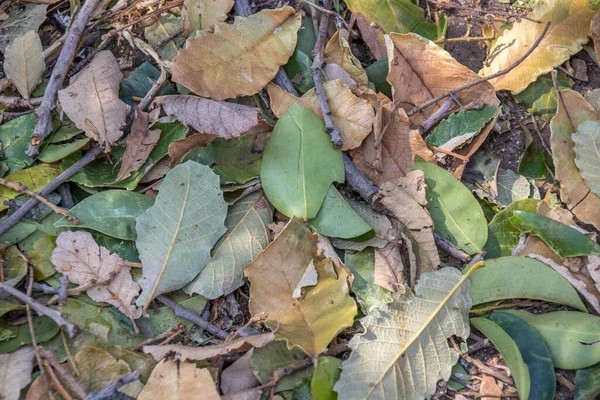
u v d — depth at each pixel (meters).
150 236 0.41
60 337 0.39
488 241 0.43
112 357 0.38
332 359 0.38
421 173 0.43
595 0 0.46
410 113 0.46
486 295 0.41
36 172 0.43
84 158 0.43
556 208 0.44
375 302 0.41
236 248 0.42
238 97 0.46
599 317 0.41
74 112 0.43
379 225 0.43
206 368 0.38
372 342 0.39
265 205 0.43
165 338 0.40
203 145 0.43
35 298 0.40
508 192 0.45
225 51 0.44
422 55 0.46
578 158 0.44
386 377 0.38
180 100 0.44
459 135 0.45
